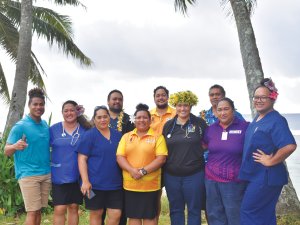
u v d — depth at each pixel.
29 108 5.69
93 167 5.53
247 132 5.15
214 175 5.41
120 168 5.66
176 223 5.74
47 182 5.79
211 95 6.12
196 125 5.66
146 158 5.47
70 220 5.82
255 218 4.98
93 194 5.50
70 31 16.34
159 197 5.90
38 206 5.66
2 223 7.53
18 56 11.99
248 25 7.73
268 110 5.00
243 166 5.09
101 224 5.74
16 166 5.71
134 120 5.57
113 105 6.31
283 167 5.00
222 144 5.36
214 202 5.46
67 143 5.65
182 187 5.64
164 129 5.77
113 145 5.60
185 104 5.59
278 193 5.00
